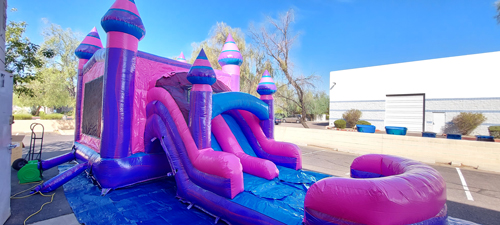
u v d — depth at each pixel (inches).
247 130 251.3
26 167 217.9
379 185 91.1
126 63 195.2
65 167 279.7
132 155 204.7
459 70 674.8
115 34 191.6
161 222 141.4
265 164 182.4
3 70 145.0
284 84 705.0
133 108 208.1
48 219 144.3
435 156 365.1
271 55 660.1
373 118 816.3
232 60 331.3
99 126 232.1
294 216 120.9
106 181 188.1
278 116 1192.2
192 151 165.8
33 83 705.0
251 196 143.8
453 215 168.2
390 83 784.9
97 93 244.8
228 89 266.8
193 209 158.7
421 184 96.2
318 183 102.2
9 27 388.8
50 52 414.0
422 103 733.9
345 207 92.1
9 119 143.6
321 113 1424.7
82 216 147.9
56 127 747.4
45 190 186.2
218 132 211.5
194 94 168.6
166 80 213.0
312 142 518.6
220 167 142.9
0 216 132.0
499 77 622.2
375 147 422.6
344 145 464.4
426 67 724.0
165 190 194.5
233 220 134.0
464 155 342.0
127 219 144.5
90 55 303.1
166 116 187.6
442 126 700.0
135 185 203.3
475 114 633.6
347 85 872.9
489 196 208.8
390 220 87.0
